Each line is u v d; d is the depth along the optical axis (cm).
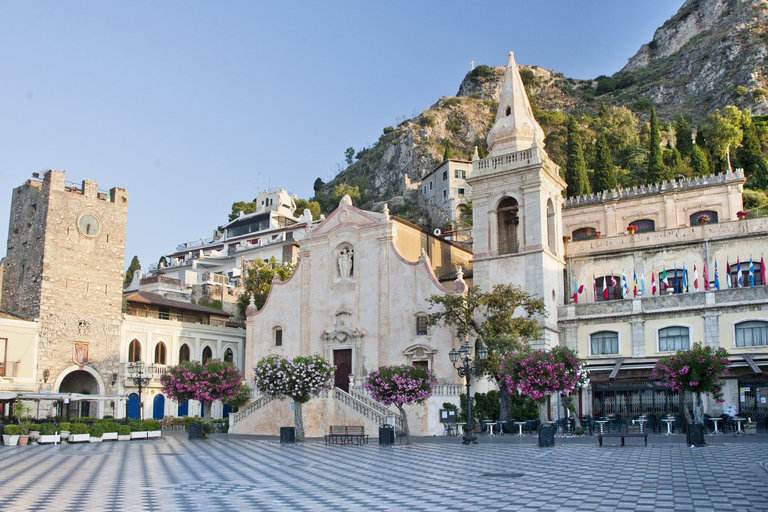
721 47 18162
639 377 4806
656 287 5534
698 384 3669
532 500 1784
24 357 5675
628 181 10244
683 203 6097
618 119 15288
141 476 2512
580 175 8650
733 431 4097
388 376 4059
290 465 2875
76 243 6216
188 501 1873
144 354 6625
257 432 5278
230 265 11275
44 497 1969
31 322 5759
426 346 5488
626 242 5812
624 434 3344
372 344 5831
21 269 6175
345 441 4250
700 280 5434
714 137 10162
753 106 15250
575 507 1662
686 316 5059
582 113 18750
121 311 6562
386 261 5894
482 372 4747
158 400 6638
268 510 1702
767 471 2258
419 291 5666
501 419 4666
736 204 5850
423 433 4653
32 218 6200
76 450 3803
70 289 6100
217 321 7919
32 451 3734
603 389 5084
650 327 5203
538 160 5569
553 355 4016
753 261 5231
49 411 5753
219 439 4725
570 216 6644
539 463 2698
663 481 2080
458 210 13700
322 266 6291
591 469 2441
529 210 5584
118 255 6531
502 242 6094
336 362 6031
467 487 2069
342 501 1842
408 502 1800
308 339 6219
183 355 7038
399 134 19850
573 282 5981
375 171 19488
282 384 4353
